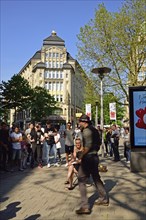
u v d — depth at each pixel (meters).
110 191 8.45
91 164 6.63
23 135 13.94
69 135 14.00
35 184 9.80
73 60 99.06
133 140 12.29
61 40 97.44
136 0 23.94
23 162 13.75
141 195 7.93
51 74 95.75
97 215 6.18
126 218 5.95
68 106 94.25
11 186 9.49
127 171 12.44
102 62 24.42
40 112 59.09
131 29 24.05
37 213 6.39
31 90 44.25
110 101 24.95
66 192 8.54
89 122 6.93
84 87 25.98
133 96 12.24
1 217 6.12
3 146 12.66
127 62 24.38
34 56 102.94
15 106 43.84
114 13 24.34
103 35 24.36
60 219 5.94
